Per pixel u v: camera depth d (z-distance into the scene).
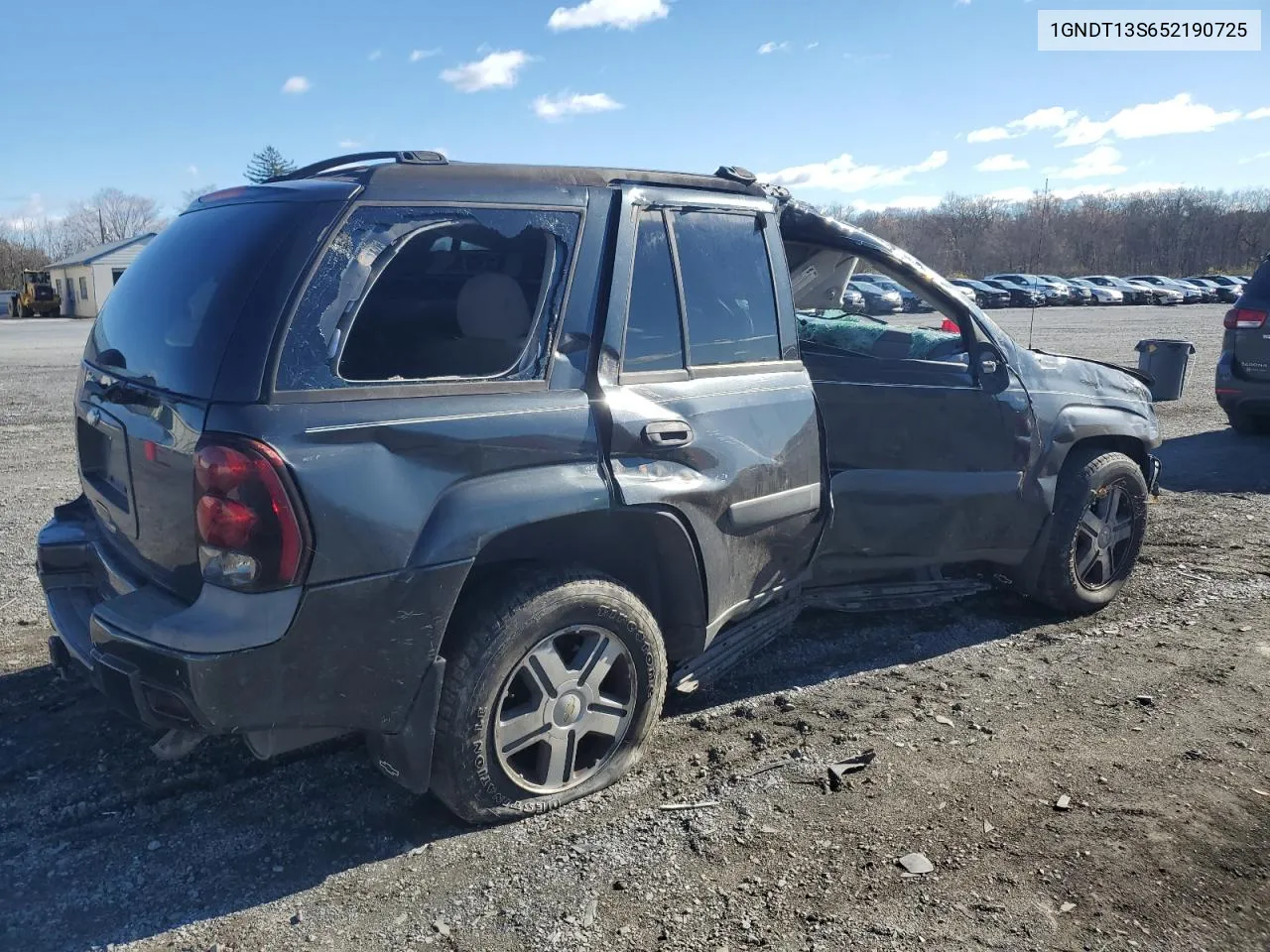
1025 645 4.62
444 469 2.78
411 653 2.75
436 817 3.16
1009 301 42.31
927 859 2.93
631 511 3.14
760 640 4.12
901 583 4.68
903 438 4.28
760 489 3.61
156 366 2.85
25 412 12.63
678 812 3.18
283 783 3.35
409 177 2.89
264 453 2.49
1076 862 2.92
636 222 3.33
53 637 3.30
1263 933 2.63
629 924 2.65
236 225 2.94
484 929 2.64
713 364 3.56
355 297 2.74
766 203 3.92
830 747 3.61
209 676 2.49
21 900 2.74
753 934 2.61
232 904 2.74
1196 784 3.35
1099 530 4.94
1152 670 4.30
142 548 2.93
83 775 3.38
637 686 3.29
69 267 58.28
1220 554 5.96
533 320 3.06
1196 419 11.12
